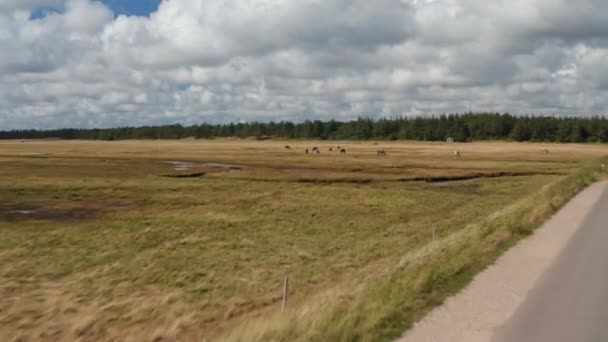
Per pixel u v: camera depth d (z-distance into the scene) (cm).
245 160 9312
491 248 1623
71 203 3891
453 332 916
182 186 4984
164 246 2406
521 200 3356
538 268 1377
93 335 1343
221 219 3186
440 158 10100
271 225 3011
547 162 8906
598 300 1098
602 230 1983
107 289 1739
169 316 1488
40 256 2189
